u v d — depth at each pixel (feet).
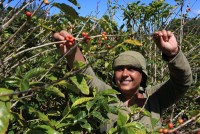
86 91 6.37
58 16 9.05
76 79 6.45
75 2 6.88
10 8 8.19
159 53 16.79
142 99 9.93
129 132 6.62
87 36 6.46
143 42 15.76
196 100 14.84
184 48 17.74
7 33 8.10
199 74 17.89
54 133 6.12
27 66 8.57
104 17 10.28
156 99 9.83
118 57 9.70
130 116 7.89
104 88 9.11
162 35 8.41
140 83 10.34
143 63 9.77
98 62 12.12
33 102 8.07
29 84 6.13
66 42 7.03
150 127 8.94
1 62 6.40
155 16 16.42
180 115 11.20
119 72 9.68
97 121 8.04
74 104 7.28
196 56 16.81
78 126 7.06
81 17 7.06
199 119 6.66
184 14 15.61
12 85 6.18
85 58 8.29
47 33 8.46
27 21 6.09
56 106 9.06
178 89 9.38
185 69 8.77
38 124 6.59
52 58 7.87
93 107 7.48
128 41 6.82
